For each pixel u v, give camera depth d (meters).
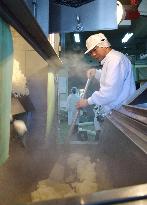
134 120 1.59
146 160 1.01
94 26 3.23
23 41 2.44
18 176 1.75
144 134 1.32
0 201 1.29
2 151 1.27
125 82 3.22
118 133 1.70
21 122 1.99
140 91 1.99
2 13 1.21
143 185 0.60
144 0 4.79
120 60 3.16
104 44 3.21
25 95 2.19
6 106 1.30
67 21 3.28
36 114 2.87
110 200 0.55
